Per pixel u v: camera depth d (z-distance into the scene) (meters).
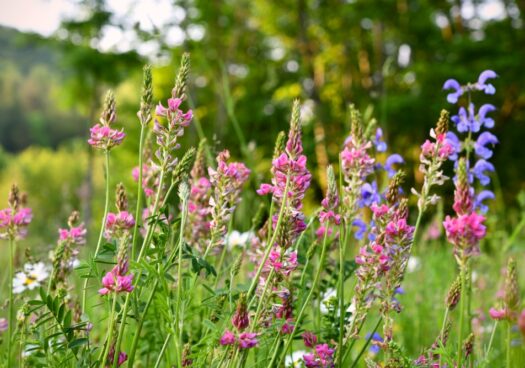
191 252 1.89
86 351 1.87
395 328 3.85
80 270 1.91
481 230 1.56
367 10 20.53
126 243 1.86
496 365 2.88
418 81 19.67
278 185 1.83
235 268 2.04
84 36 19.22
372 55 23.39
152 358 2.62
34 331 1.98
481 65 19.19
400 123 19.05
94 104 19.61
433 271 4.37
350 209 1.97
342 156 2.00
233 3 20.38
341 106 21.73
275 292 1.90
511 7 22.66
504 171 20.58
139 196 1.85
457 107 18.62
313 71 22.05
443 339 2.03
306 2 22.97
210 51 19.22
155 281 1.95
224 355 1.75
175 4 4.33
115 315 1.88
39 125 36.41
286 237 1.82
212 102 18.81
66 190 8.55
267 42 24.06
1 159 30.61
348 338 2.02
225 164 1.99
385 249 1.95
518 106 21.12
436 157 1.96
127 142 16.73
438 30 21.19
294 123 1.81
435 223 5.23
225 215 1.98
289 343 1.89
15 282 2.53
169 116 1.85
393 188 2.01
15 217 2.03
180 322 1.76
